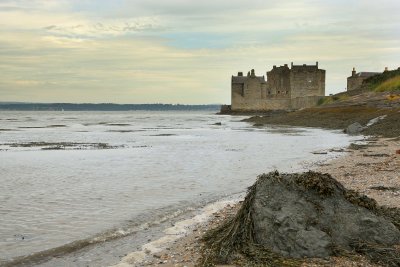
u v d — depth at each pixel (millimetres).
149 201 15930
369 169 21000
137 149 37594
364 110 66875
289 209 10008
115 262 9703
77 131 68562
